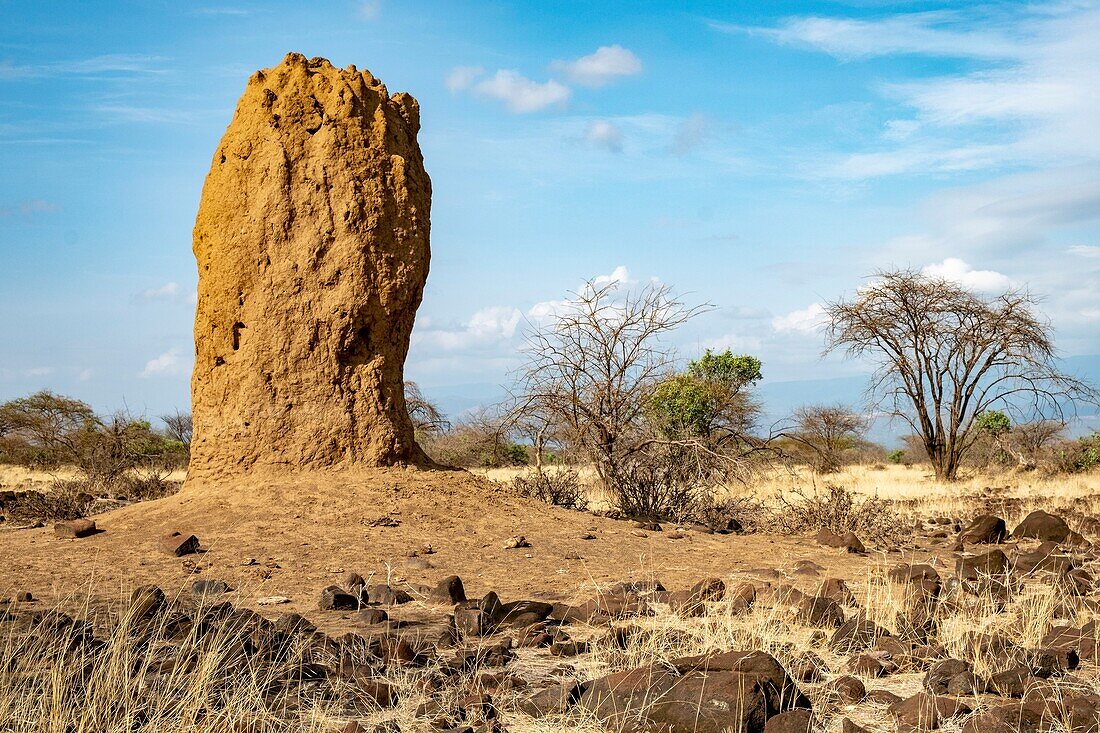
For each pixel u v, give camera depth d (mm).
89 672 4867
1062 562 9703
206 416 12094
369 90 12938
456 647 6086
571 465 15992
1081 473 32531
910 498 24250
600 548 10523
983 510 19219
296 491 11234
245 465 11781
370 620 6805
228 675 4887
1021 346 30828
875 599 7242
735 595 7574
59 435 33031
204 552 9383
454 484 12266
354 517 10695
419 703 4781
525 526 11297
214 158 12680
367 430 12102
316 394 11961
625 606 7164
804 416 39125
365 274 12102
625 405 15461
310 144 12312
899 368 32406
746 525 15219
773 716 4410
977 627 6715
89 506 17297
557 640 6301
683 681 4602
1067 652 5691
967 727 4391
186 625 5867
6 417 33312
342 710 4691
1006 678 5195
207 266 12359
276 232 12055
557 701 4766
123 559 9086
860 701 5090
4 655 4836
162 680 4754
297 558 9273
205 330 12266
